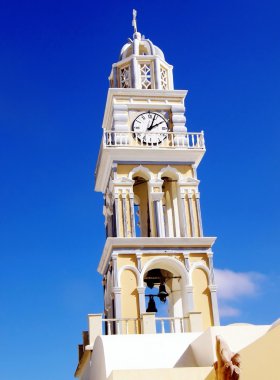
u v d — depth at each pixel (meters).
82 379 39.00
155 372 25.33
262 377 20.83
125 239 40.28
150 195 42.44
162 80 47.31
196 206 42.81
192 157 43.91
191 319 36.44
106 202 45.25
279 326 20.33
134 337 30.84
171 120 45.06
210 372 24.41
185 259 40.72
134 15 49.47
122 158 43.03
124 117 44.38
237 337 28.16
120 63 47.59
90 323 35.88
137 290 39.31
